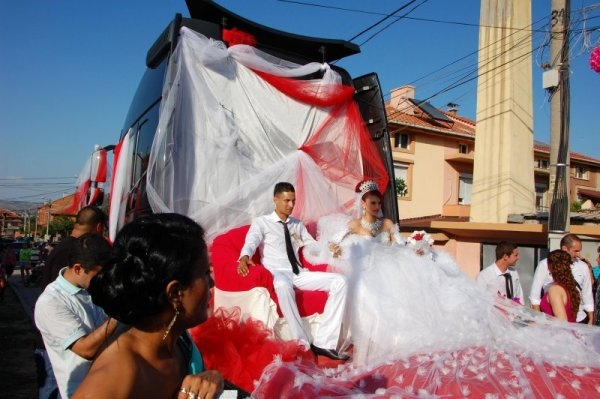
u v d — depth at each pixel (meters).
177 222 1.60
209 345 3.18
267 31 4.99
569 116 8.30
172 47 4.36
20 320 12.44
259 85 4.77
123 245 1.53
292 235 4.41
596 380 3.13
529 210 12.86
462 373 3.07
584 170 26.84
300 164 4.80
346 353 3.77
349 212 5.01
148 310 1.49
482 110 13.28
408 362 3.30
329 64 5.42
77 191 7.61
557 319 4.22
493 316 3.97
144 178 4.73
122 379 1.42
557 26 8.39
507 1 12.59
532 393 2.85
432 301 3.84
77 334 2.68
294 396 2.72
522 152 12.81
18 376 7.54
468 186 23.02
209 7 4.68
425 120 22.44
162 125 4.18
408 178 21.34
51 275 4.19
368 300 3.81
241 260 3.77
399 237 4.83
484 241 13.43
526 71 12.88
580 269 5.83
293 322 3.62
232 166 4.40
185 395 1.55
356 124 5.25
